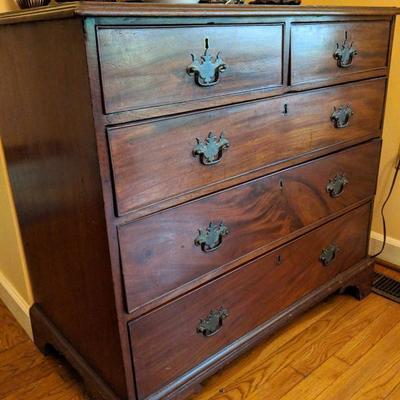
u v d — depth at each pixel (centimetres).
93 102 77
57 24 78
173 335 106
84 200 91
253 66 99
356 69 126
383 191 178
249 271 119
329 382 126
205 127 94
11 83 103
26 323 147
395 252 180
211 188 101
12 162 118
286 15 101
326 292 147
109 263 89
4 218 139
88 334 111
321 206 134
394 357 134
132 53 79
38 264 127
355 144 138
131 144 84
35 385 128
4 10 111
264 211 116
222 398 122
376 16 125
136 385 103
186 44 86
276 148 112
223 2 112
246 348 125
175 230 97
